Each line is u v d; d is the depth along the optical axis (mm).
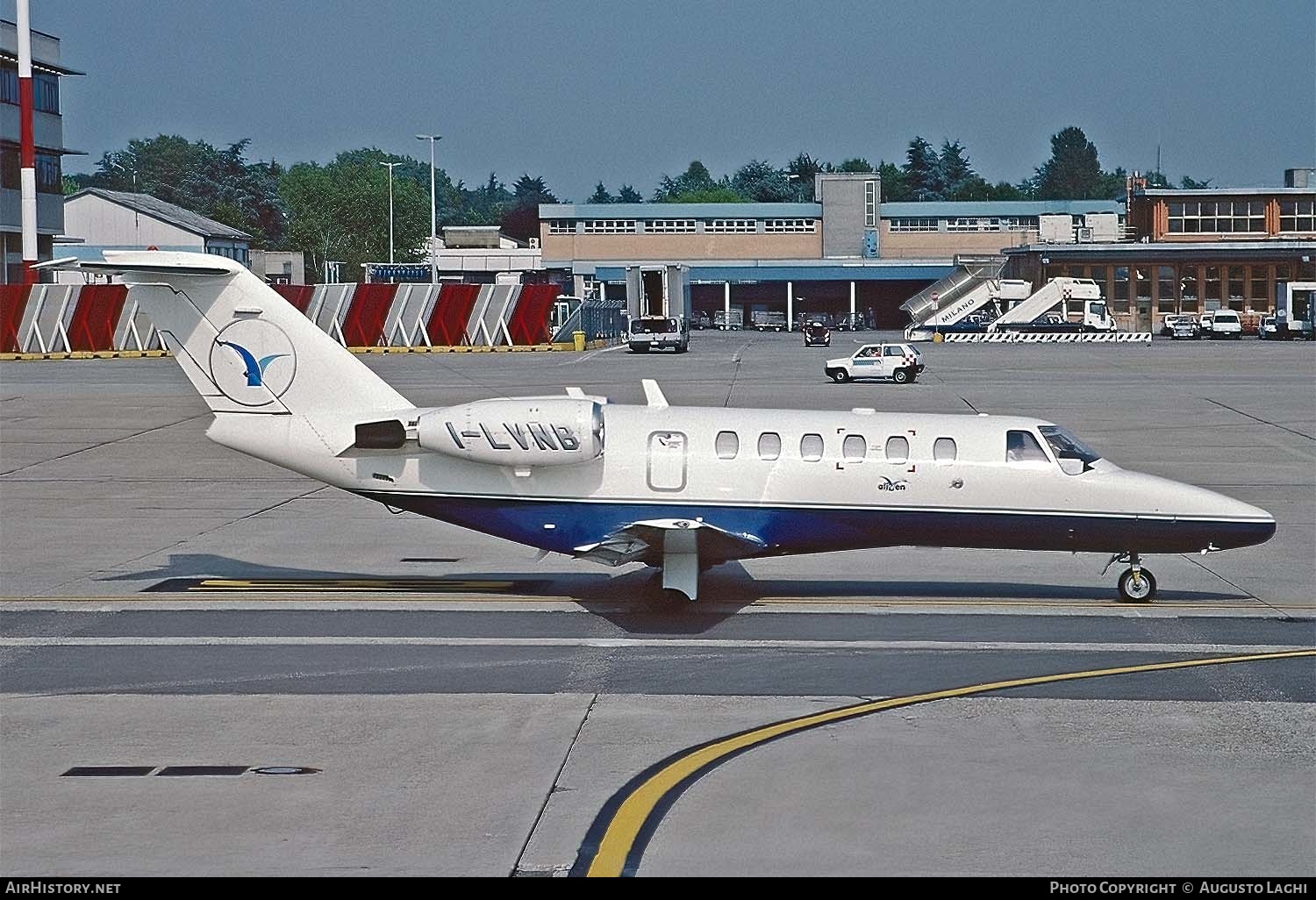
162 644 59781
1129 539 67500
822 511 67250
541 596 70125
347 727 47344
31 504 100562
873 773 42312
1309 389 188250
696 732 46750
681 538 64312
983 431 67875
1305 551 83250
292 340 68500
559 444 66312
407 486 68625
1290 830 37656
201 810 39250
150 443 134750
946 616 65875
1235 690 52344
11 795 40500
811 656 57750
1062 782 41438
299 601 68875
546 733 46562
